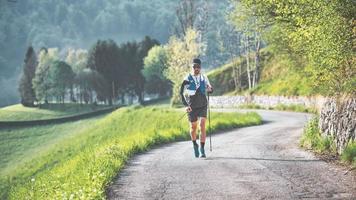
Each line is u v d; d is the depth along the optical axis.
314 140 21.02
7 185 68.00
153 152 22.56
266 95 93.44
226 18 31.38
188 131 33.53
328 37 16.19
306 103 73.25
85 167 18.31
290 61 34.12
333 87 19.98
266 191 12.74
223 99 122.62
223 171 15.80
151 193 13.03
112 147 21.80
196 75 19.27
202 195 12.56
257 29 28.48
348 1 15.70
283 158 18.27
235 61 146.62
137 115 85.75
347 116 18.08
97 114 144.38
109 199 12.55
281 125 42.44
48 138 114.38
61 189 14.67
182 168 16.70
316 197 11.95
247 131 35.31
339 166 15.96
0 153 102.06
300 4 17.69
